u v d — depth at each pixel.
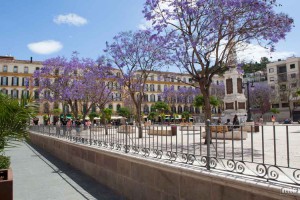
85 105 30.38
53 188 7.78
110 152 7.47
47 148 18.38
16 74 68.44
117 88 30.69
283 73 67.12
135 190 6.32
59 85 29.47
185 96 70.69
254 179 3.60
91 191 7.37
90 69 28.75
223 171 4.18
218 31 11.05
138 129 6.55
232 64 12.45
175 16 11.48
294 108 60.38
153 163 5.50
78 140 11.06
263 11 10.30
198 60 11.64
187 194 4.66
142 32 18.31
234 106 25.98
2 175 5.52
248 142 10.40
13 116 5.71
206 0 10.58
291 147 8.46
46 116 56.25
